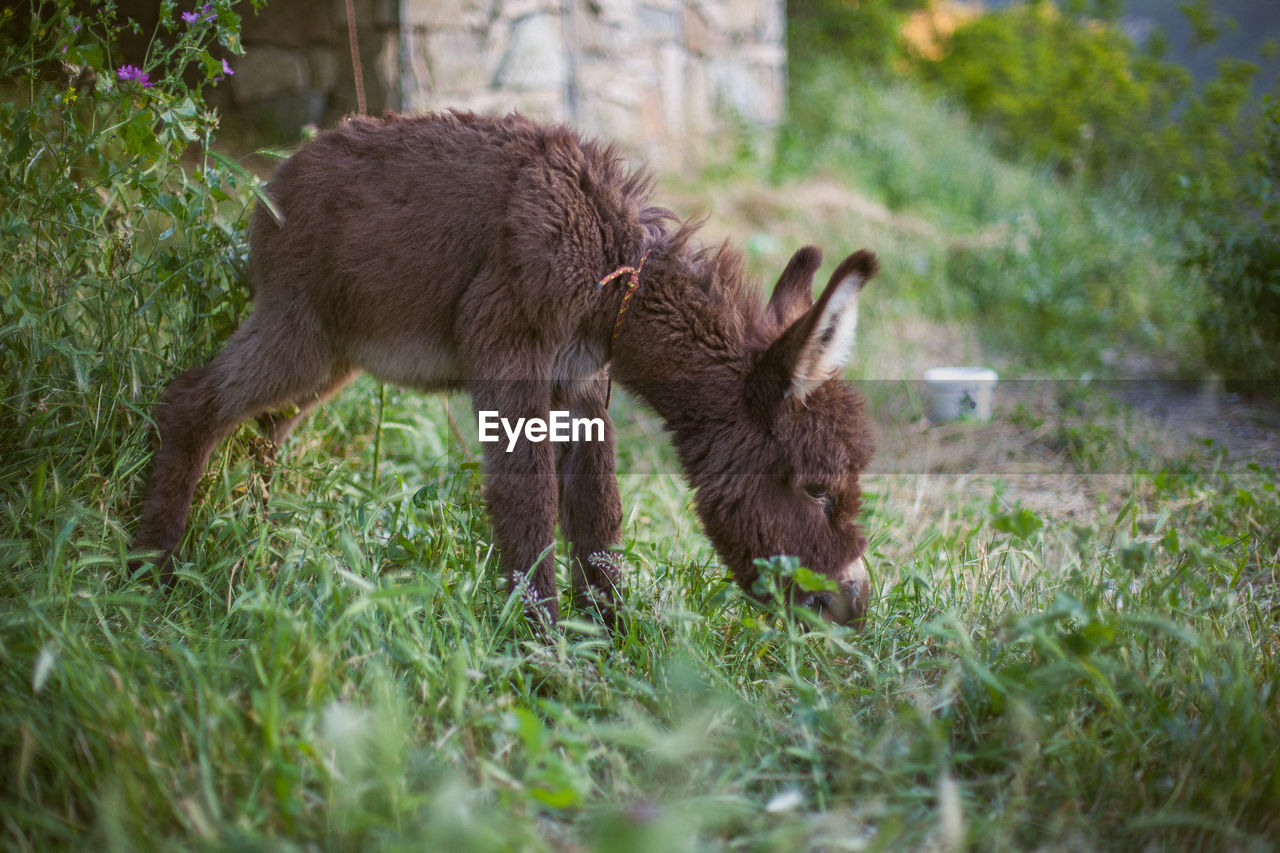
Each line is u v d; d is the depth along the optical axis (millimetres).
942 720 2445
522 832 1921
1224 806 2172
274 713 2051
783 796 2178
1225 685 2400
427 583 2865
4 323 3119
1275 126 5875
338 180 3021
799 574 2656
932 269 7383
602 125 8023
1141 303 6898
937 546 3766
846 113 10109
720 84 9266
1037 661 2592
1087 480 4594
